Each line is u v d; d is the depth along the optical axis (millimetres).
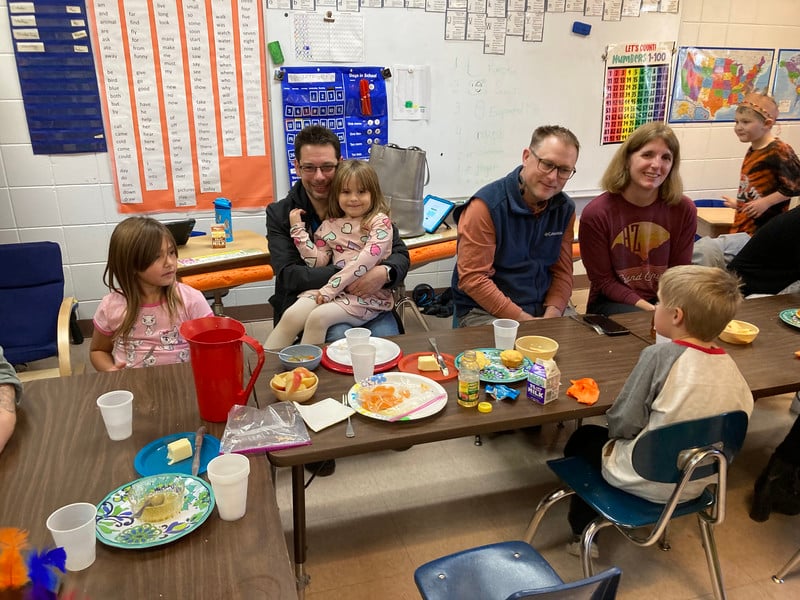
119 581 871
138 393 1460
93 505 982
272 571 897
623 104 4258
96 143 3396
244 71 3500
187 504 1022
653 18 4113
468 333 1902
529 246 2379
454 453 2494
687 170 4598
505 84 3977
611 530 2041
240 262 2736
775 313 2119
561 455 2484
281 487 2258
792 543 1980
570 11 3932
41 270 2572
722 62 4383
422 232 3172
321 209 2465
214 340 1352
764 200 3387
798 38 4504
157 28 3307
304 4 3471
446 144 4008
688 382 1340
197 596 847
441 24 3734
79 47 3223
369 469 2375
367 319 2381
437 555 1916
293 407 1376
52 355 2568
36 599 764
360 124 3787
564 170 2152
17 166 3320
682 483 1330
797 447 1967
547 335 1885
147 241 1744
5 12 3084
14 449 1208
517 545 1333
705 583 1811
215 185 3664
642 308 2389
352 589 1771
